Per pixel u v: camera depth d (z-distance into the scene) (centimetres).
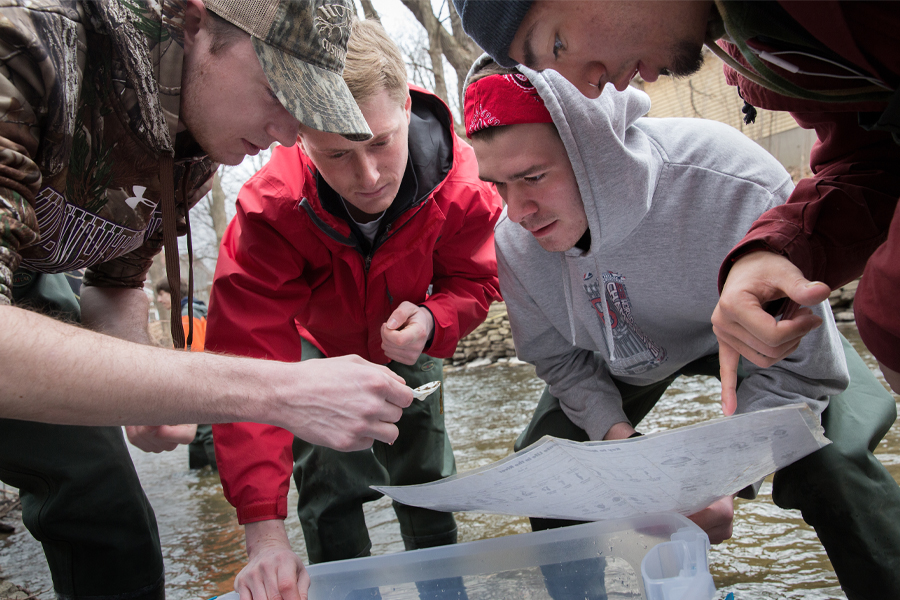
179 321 156
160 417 115
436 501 138
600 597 131
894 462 253
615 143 154
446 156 213
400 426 234
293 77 137
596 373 204
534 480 120
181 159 157
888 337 106
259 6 134
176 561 264
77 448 173
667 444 108
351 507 225
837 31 92
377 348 230
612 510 138
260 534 160
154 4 133
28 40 113
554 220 166
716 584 189
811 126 143
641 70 115
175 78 137
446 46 918
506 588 135
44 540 177
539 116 151
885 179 126
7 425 164
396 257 206
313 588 140
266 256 193
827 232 123
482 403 558
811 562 196
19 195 114
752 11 101
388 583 138
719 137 177
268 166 197
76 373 105
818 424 114
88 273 197
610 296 189
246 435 164
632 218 167
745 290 115
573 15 105
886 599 157
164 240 149
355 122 142
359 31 178
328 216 191
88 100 134
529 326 204
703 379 489
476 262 224
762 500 253
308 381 125
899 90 95
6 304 106
